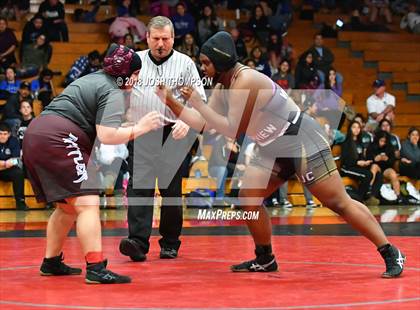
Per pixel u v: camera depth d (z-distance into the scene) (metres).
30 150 5.86
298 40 20.48
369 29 21.17
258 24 18.98
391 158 15.34
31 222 11.41
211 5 18.14
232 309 4.80
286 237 9.09
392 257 6.11
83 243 5.86
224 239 8.98
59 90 16.86
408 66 20.19
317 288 5.58
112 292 5.45
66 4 19.70
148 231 7.25
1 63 16.64
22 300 5.13
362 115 16.78
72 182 5.84
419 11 22.09
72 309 4.82
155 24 7.19
